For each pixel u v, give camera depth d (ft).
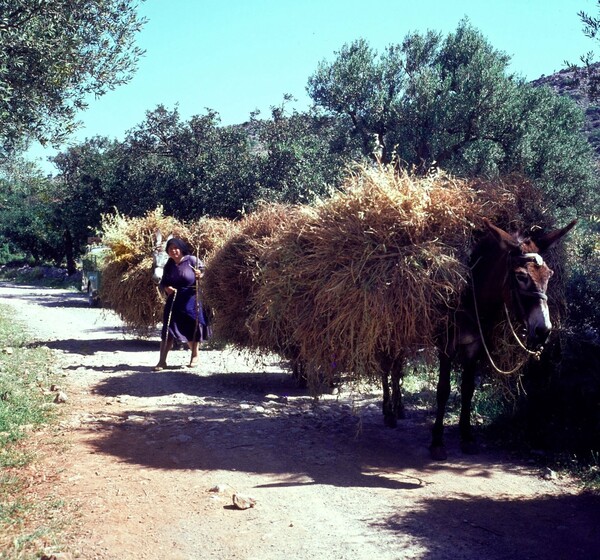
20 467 18.58
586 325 22.72
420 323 19.04
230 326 31.40
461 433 20.80
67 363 36.60
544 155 70.38
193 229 45.32
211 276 31.86
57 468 18.56
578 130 79.56
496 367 19.65
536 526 14.92
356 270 19.13
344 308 19.26
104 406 26.35
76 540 13.83
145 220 46.88
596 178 70.38
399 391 24.32
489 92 68.90
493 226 18.17
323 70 78.18
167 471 18.66
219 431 22.82
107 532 14.28
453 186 20.77
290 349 27.94
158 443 21.39
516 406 22.86
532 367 22.67
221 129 97.81
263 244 29.01
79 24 31.30
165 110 100.68
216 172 92.07
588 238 24.85
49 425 23.06
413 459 20.11
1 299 97.66
